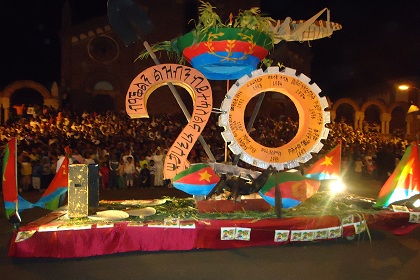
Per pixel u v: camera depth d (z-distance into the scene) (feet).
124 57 90.68
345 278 16.76
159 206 23.03
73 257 18.43
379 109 103.71
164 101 90.89
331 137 82.23
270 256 19.34
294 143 21.21
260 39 21.93
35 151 47.83
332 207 22.34
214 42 21.43
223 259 18.81
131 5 22.44
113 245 18.83
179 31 93.25
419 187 21.12
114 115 74.02
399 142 87.10
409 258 19.36
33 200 39.63
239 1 94.02
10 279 16.49
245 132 20.83
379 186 55.11
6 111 73.92
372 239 22.49
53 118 66.90
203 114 21.47
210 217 20.22
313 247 20.85
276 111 104.78
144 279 16.55
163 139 58.85
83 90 88.58
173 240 19.34
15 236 18.02
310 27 24.43
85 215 20.01
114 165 49.65
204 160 48.52
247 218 20.04
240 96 20.93
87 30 88.89
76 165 20.08
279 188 20.25
